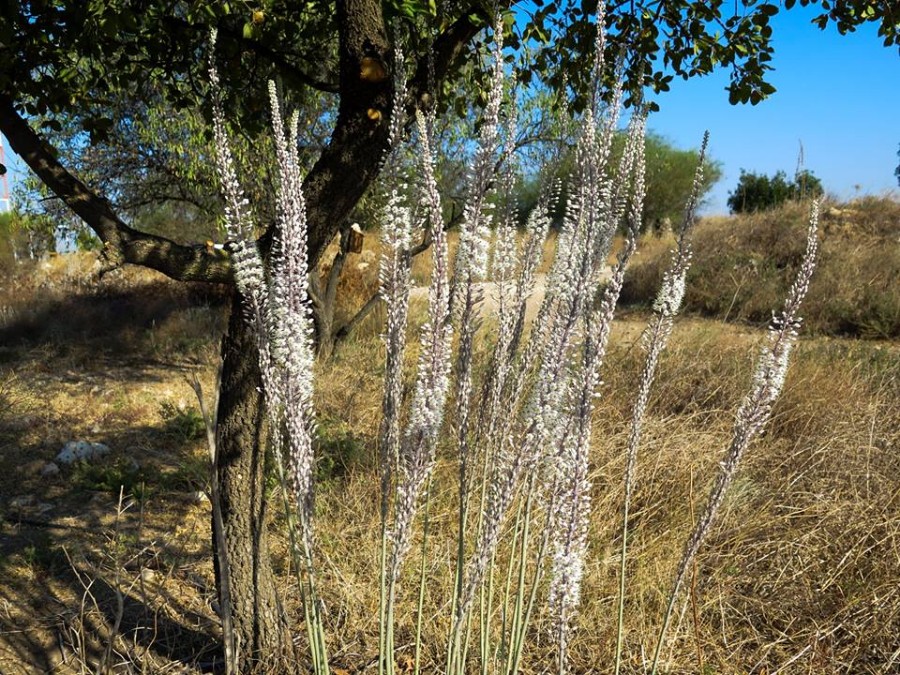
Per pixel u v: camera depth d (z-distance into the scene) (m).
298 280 1.73
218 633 3.35
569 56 3.99
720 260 12.40
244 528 2.92
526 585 3.16
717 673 2.86
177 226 11.59
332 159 2.79
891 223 13.48
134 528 4.39
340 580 3.42
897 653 2.78
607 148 1.59
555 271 1.96
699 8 3.69
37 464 5.38
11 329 9.34
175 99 4.51
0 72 3.12
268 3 3.54
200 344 8.73
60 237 10.12
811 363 6.48
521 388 2.07
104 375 7.66
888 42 3.79
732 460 1.86
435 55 2.77
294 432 1.82
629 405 5.22
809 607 3.13
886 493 3.75
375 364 7.29
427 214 1.77
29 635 3.32
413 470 1.77
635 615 3.16
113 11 3.01
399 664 3.03
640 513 3.69
